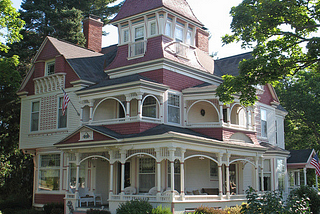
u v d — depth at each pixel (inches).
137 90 834.8
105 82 938.7
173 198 719.1
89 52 1131.9
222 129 895.1
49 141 1002.1
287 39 802.2
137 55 973.8
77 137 861.8
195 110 989.2
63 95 973.2
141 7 995.9
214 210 701.3
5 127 1284.4
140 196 757.3
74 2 1633.9
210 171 973.8
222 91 787.4
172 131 755.4
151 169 862.5
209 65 1136.8
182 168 749.9
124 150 789.2
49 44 1051.3
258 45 806.5
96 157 860.6
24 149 1064.2
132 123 834.8
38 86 1059.3
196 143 784.3
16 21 952.9
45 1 1530.5
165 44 951.0
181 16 1002.1
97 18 1247.5
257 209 481.4
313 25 737.6
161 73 917.2
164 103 894.4
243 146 912.9
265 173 1116.5
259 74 762.8
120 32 1039.0
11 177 1274.6
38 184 1027.9
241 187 1026.7
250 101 786.2
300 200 488.1
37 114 1058.1
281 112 1384.1
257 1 754.2
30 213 924.6
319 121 1610.5
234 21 759.7
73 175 944.9
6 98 1181.1
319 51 701.9
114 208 775.7
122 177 781.9
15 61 1023.6
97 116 941.8
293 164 1255.5
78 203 844.6
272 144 1251.2
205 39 1249.4
